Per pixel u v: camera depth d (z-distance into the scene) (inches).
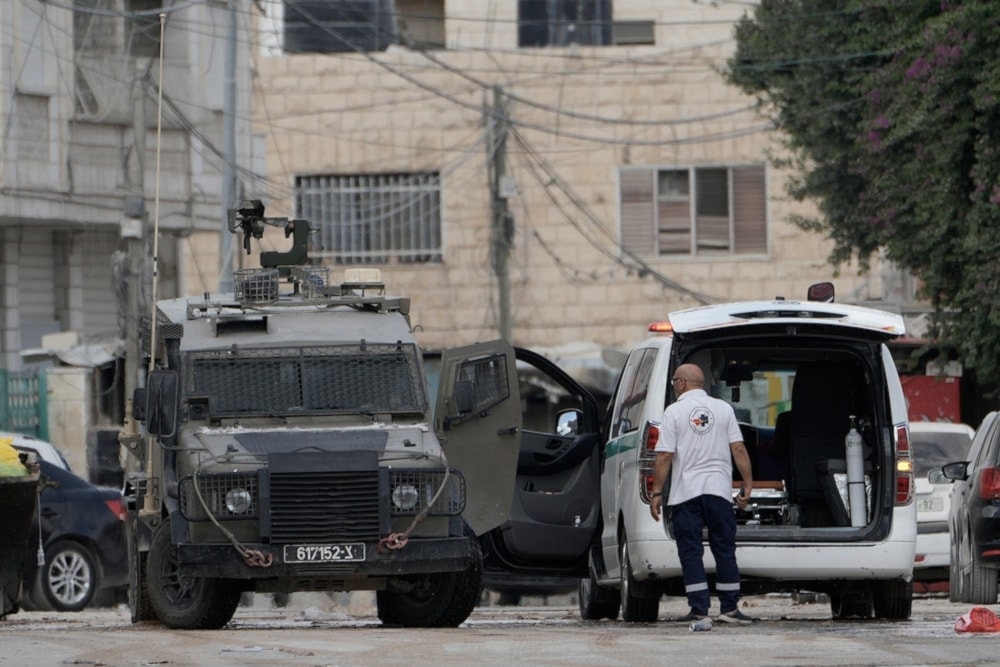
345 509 2081.7
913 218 3796.8
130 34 4773.6
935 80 3624.5
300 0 5831.7
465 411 2241.6
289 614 3184.1
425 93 5708.7
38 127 4544.8
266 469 2075.5
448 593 2194.9
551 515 2437.3
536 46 5802.2
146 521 2341.3
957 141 3636.8
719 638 1827.0
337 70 5718.5
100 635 2004.2
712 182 5679.1
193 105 4938.5
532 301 5684.1
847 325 2167.8
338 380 2255.2
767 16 4507.9
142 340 2573.8
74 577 3383.4
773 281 5664.4
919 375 4948.3
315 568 2075.5
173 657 1660.9
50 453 3538.4
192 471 2107.5
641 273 5654.5
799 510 2294.5
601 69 5684.1
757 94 4692.4
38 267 5000.0
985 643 1726.1
